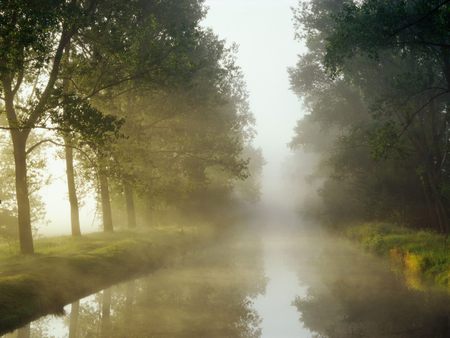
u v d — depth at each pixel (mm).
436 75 30000
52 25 19656
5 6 18359
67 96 20594
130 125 30562
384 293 18141
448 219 32688
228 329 13445
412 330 12891
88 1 25250
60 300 16656
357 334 12742
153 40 25719
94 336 12617
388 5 22375
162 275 23250
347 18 22234
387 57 31438
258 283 21266
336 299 17578
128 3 25453
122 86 26984
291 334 12914
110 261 23016
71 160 32375
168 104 34719
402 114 30625
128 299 17641
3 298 14336
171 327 13625
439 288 18469
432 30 21156
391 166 39031
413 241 28344
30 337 12477
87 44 27875
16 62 19391
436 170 32688
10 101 23250
